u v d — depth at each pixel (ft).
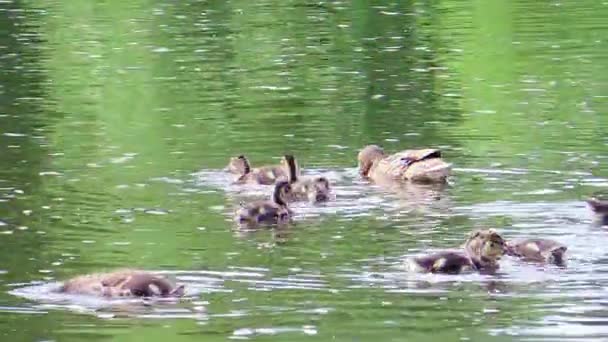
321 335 44.91
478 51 112.16
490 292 49.14
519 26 124.16
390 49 115.55
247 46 119.03
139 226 60.08
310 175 69.67
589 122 81.87
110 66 110.32
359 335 44.78
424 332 45.09
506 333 44.70
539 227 58.18
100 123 86.38
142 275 49.85
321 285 50.44
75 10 147.64
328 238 57.52
